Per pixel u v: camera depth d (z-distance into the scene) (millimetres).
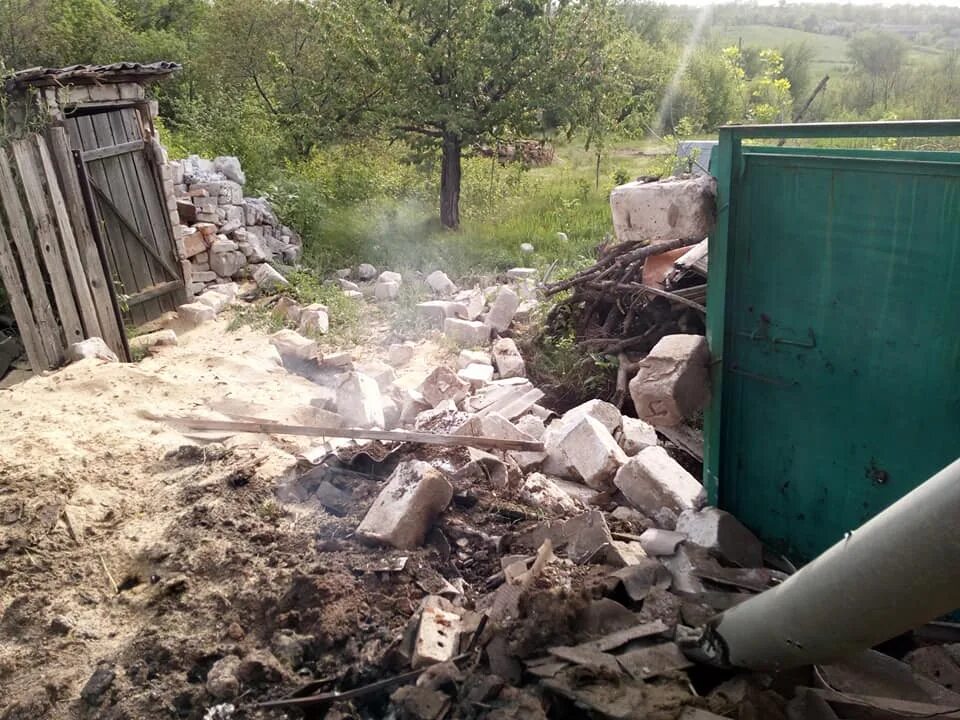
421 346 8242
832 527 3688
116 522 4234
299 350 7480
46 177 7164
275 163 13977
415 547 3814
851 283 3334
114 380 6227
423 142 13883
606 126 13859
